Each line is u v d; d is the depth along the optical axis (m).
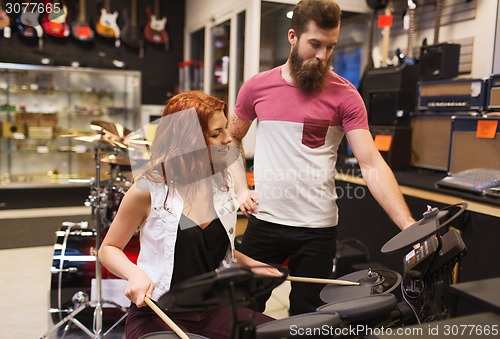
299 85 1.62
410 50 3.20
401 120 2.97
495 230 1.87
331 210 1.68
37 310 2.62
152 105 5.80
